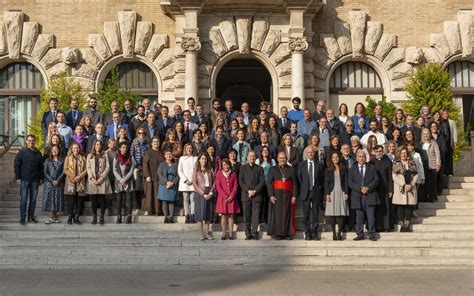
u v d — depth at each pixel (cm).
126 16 2605
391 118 2403
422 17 2630
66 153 1912
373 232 1736
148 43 2602
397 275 1480
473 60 2672
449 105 2453
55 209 1805
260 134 1884
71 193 1788
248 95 2983
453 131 2112
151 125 1944
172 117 2050
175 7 2517
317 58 2605
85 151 1919
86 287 1336
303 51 2502
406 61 2617
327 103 2616
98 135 1903
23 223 1809
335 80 2675
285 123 2003
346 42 2614
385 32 2630
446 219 1881
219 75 2903
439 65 2533
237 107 2983
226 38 2550
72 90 2455
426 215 1920
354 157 1833
